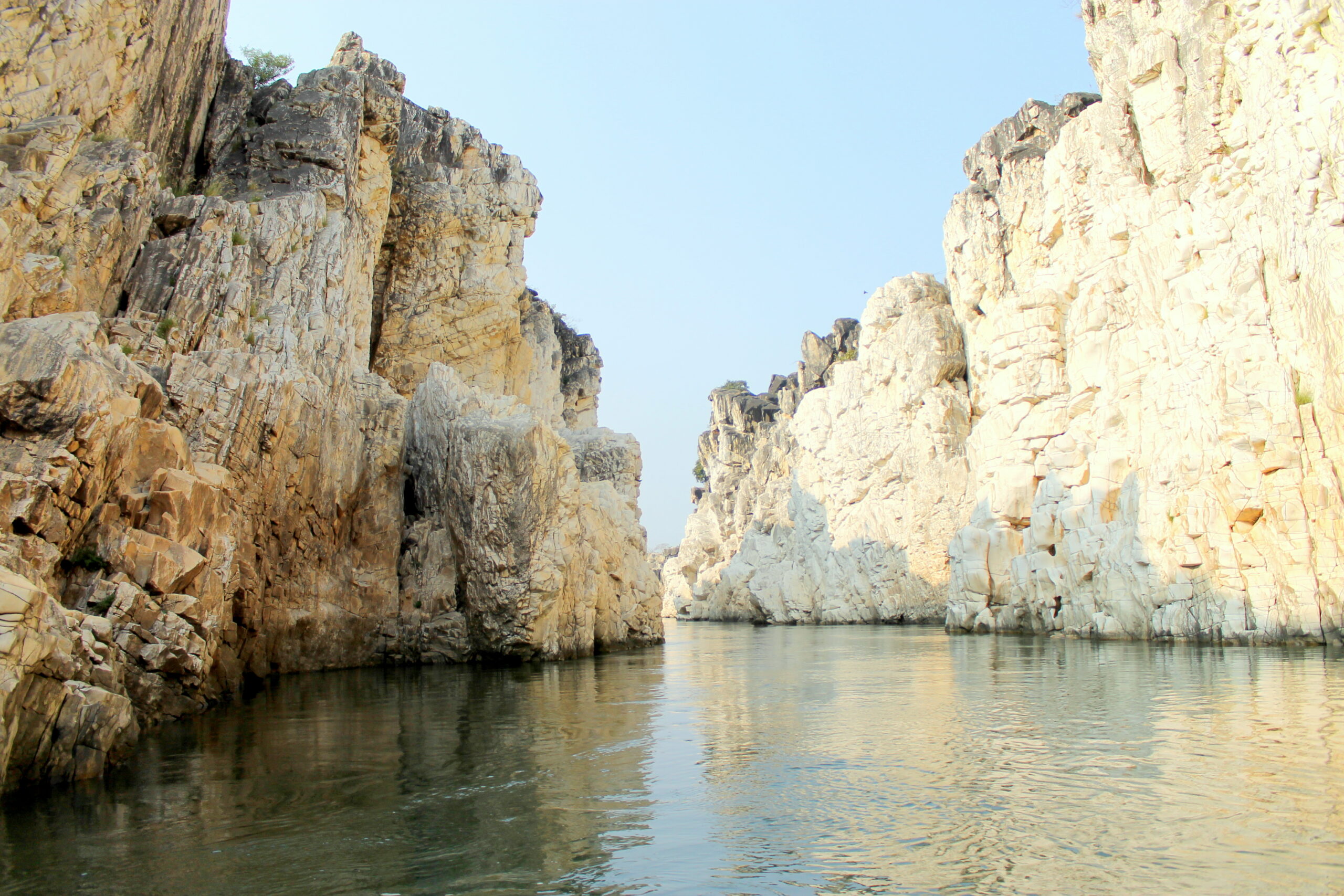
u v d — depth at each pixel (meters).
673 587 102.19
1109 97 38.00
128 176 21.50
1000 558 42.97
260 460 22.53
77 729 11.67
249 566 22.03
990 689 20.59
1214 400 29.41
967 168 57.50
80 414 14.28
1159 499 31.72
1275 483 27.17
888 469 63.00
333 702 19.58
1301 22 26.64
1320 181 26.08
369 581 28.84
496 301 41.66
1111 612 33.72
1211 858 8.27
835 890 7.80
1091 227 39.31
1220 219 30.73
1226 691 17.92
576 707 18.81
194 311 21.88
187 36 26.03
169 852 8.78
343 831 9.54
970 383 58.19
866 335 65.38
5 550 12.42
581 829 9.64
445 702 19.53
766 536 82.56
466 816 10.15
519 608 28.67
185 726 15.99
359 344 32.97
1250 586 27.75
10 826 9.64
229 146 30.19
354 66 37.97
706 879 8.09
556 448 30.50
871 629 55.28
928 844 8.97
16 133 18.67
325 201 29.81
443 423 30.59
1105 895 7.49
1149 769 11.68
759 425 95.06
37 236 18.50
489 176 42.66
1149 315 34.53
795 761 13.05
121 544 15.36
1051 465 39.91
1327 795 10.18
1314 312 26.27
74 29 20.42
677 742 14.63
